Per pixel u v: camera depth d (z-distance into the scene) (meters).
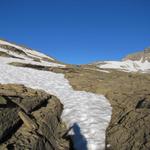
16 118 13.90
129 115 18.36
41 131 14.32
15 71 29.91
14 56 51.50
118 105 20.55
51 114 17.16
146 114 18.41
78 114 18.34
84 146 14.77
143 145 14.97
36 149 12.41
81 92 24.19
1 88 19.06
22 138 12.75
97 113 18.72
